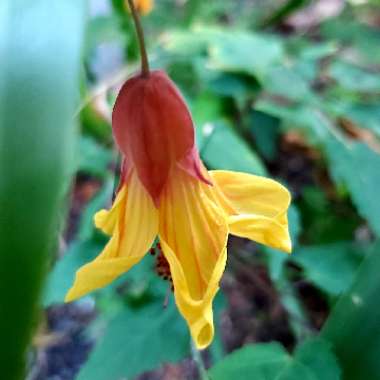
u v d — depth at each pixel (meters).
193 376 0.15
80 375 0.10
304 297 0.16
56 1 0.05
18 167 0.05
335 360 0.09
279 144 0.18
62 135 0.05
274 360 0.10
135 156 0.07
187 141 0.07
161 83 0.07
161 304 0.11
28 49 0.05
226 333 0.16
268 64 0.14
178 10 0.20
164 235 0.07
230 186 0.08
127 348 0.10
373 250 0.09
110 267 0.07
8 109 0.05
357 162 0.13
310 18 0.24
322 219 0.16
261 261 0.15
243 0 0.22
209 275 0.07
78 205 0.18
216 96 0.14
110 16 0.18
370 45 0.18
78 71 0.05
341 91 0.16
